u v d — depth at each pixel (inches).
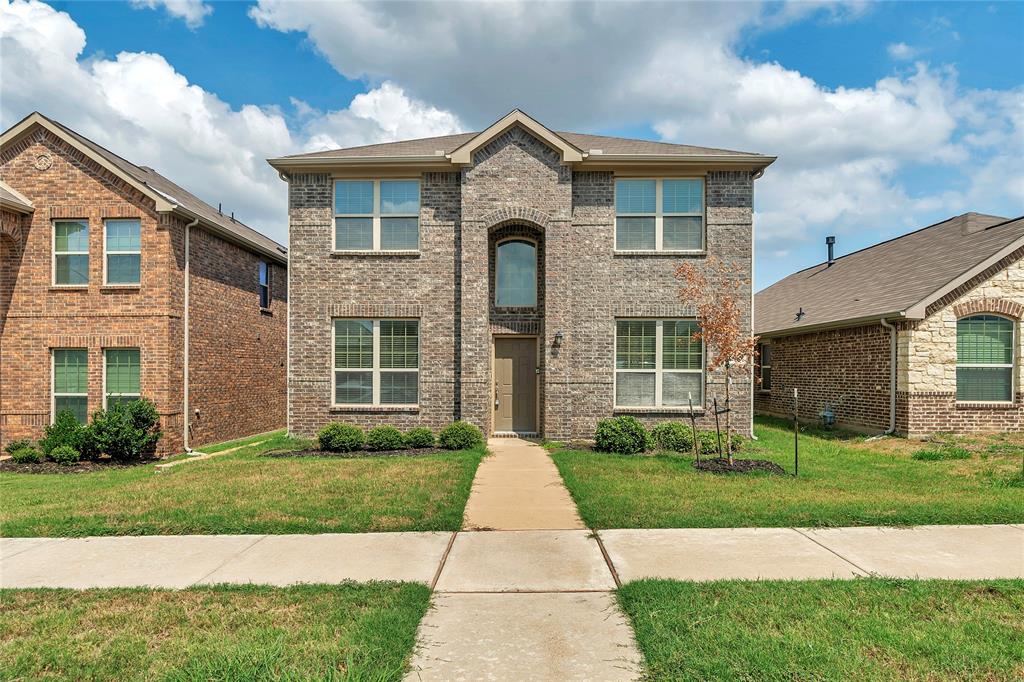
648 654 152.3
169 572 217.6
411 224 572.4
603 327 557.3
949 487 337.1
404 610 179.3
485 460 454.6
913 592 189.3
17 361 538.9
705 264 555.8
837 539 249.3
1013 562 219.5
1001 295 521.0
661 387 560.4
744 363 533.6
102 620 175.9
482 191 551.8
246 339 682.2
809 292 834.8
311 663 148.8
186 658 152.8
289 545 248.5
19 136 538.9
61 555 237.3
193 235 575.2
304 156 565.9
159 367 531.2
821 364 669.3
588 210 562.3
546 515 294.7
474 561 227.5
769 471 380.8
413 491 332.8
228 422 640.4
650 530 264.5
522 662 152.0
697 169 556.4
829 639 157.9
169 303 534.3
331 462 430.0
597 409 555.5
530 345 580.1
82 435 483.5
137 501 315.3
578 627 171.9
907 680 139.9
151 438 508.1
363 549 242.1
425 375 562.6
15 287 540.1
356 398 569.0
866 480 355.9
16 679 145.3
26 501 320.8
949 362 521.0
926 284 550.0
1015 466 395.2
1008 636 159.9
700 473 377.7
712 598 185.9
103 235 540.1
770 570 213.2
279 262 772.0
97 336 535.8
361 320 570.9
